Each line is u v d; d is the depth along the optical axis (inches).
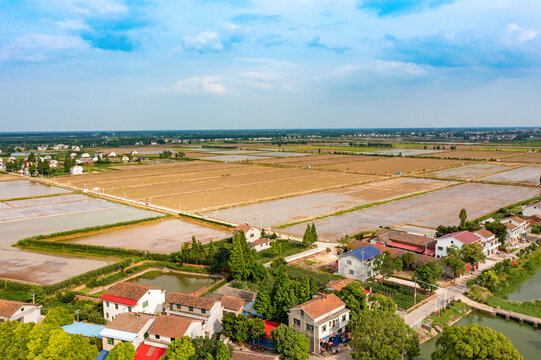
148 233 5044.3
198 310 2573.8
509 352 1937.7
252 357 2134.6
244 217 5821.9
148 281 3629.4
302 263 4001.0
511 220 4702.3
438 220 5531.5
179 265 3949.3
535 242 4603.8
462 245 3730.3
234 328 2465.6
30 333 2095.2
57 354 1972.2
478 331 2033.7
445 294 3211.1
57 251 4387.3
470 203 6707.7
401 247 4261.8
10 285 3344.0
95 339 2322.8
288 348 2226.9
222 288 3181.6
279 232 5039.4
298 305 2529.5
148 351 2191.2
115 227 5315.0
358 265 3518.7
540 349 2461.9
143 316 2406.5
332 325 2476.6
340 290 2861.7
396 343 2164.1
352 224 5383.9
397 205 6614.2
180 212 6107.3
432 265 3314.5
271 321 2664.9
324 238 4776.1
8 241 4707.2
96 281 3518.7
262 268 3501.5
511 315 2871.6
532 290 3398.1
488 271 3452.3
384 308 2598.4
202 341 2130.9
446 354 2039.9
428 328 2682.1
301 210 6269.7
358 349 2209.6
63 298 3134.8
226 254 3865.7
